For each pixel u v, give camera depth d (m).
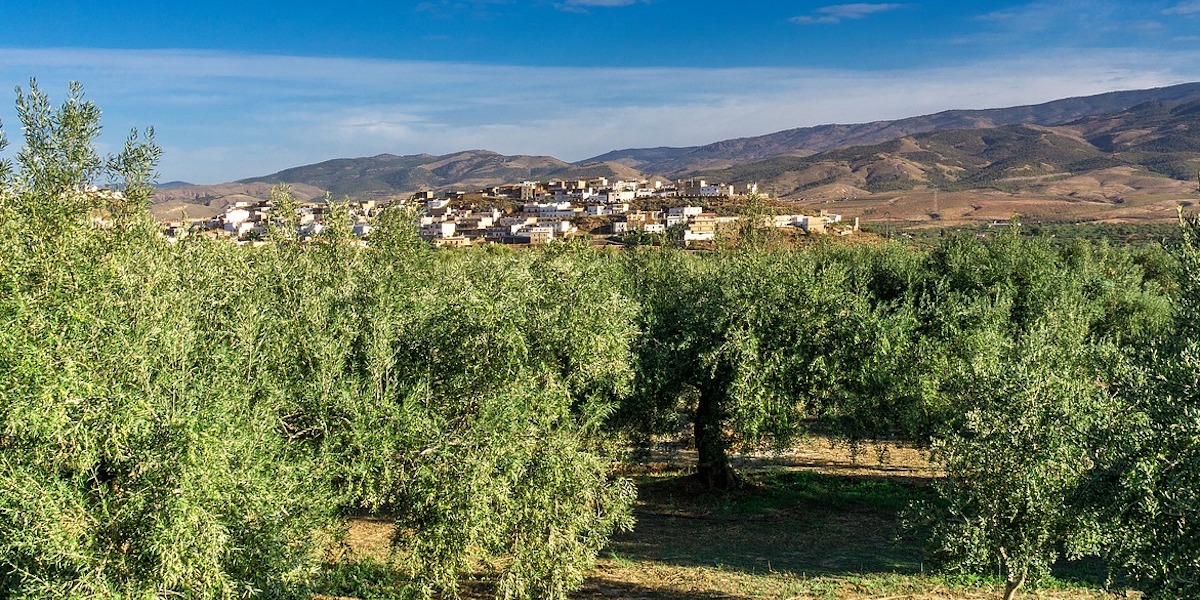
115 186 17.34
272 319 16.64
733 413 24.23
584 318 18.88
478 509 13.99
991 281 34.88
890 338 24.41
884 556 20.52
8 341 9.68
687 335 24.48
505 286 19.56
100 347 11.45
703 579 18.81
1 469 9.41
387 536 20.98
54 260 13.19
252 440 12.02
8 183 14.66
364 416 14.41
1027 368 15.02
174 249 20.30
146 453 10.24
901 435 26.39
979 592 17.52
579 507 15.94
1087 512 11.84
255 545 11.59
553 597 15.61
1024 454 13.11
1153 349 13.20
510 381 16.62
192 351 13.40
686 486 27.47
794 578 18.81
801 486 27.58
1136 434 10.80
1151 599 10.80
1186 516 9.95
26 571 9.11
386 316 17.45
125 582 9.79
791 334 24.48
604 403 21.88
